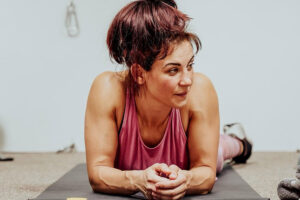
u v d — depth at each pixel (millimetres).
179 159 1474
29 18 3428
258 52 3363
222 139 2191
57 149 3469
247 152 2480
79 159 2922
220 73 3377
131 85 1404
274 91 3375
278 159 2795
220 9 3354
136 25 1243
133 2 1301
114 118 1431
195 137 1420
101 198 1330
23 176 2219
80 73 3439
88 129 1415
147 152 1468
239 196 1384
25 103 3469
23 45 3443
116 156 1491
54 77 3449
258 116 3395
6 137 3477
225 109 3395
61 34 3428
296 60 3352
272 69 3369
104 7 3396
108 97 1406
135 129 1442
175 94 1237
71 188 1577
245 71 3377
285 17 3342
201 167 1400
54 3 3418
